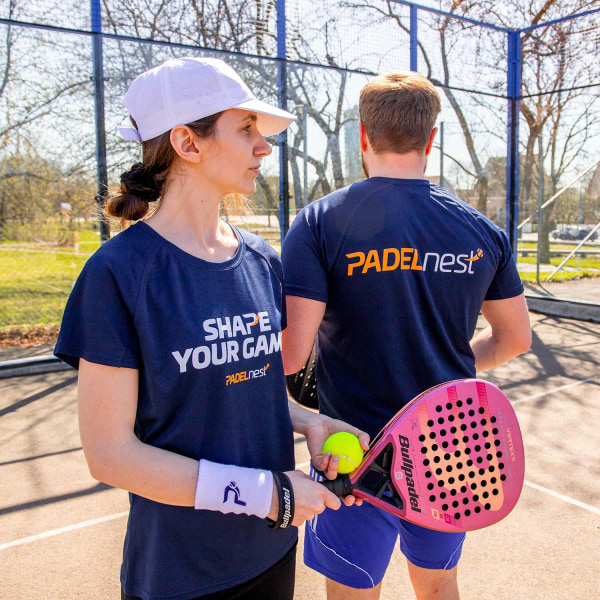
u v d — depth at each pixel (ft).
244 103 3.71
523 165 34.37
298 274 4.99
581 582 8.13
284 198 22.44
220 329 3.60
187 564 3.70
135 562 3.90
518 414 15.17
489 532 9.46
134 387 3.40
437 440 4.27
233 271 3.83
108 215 4.06
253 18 20.29
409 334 4.93
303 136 24.54
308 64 21.43
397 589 8.04
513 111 28.94
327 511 5.32
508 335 5.73
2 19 16.06
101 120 18.10
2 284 24.53
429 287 4.89
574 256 35.50
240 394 3.74
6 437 13.56
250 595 4.00
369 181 5.07
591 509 10.16
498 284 5.49
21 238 22.50
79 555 8.77
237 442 3.76
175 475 3.34
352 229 4.85
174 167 3.76
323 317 5.31
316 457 4.43
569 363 20.49
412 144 5.03
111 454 3.31
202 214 3.80
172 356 3.40
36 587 7.98
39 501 10.46
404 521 5.17
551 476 11.48
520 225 34.96
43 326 24.39
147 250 3.50
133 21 18.47
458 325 5.08
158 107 3.61
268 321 3.95
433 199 5.04
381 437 4.25
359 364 5.08
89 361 3.30
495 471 4.40
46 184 22.12
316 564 5.52
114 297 3.31
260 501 3.48
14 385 17.80
